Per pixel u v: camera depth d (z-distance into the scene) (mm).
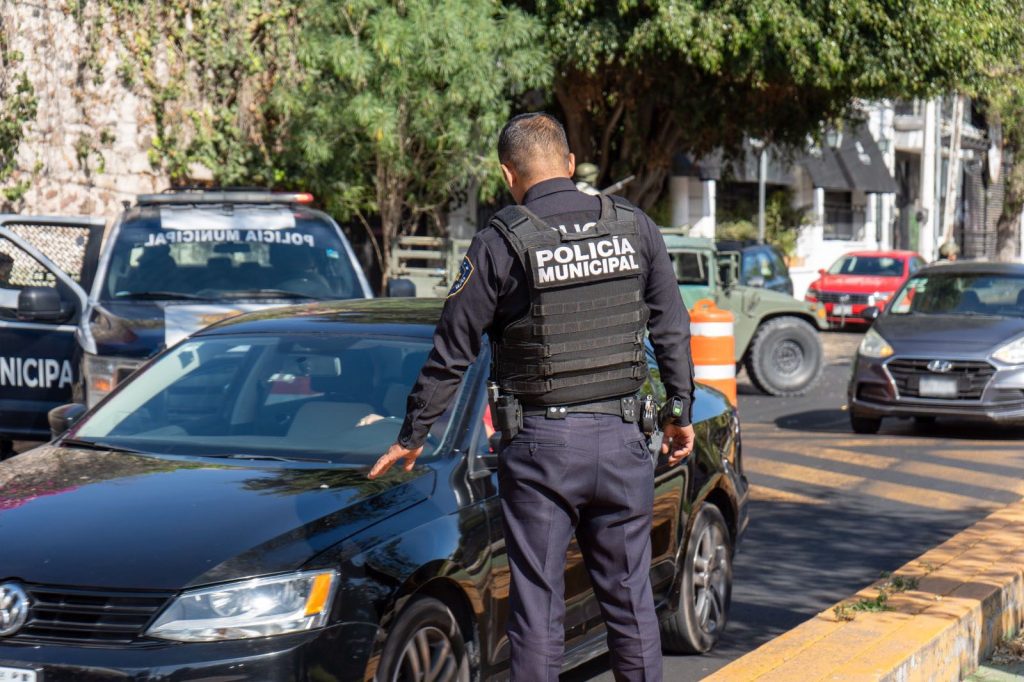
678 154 29391
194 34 19375
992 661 6531
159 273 10680
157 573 4430
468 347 4297
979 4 22031
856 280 31344
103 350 9531
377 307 6629
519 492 4305
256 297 10516
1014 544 7789
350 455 5488
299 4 19844
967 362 13984
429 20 17500
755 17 20234
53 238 11883
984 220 54875
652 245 4391
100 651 4309
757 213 37719
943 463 12766
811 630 5957
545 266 4211
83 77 18234
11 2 17328
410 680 4754
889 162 45594
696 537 6727
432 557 4816
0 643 4391
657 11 20766
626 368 4316
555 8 20969
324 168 19094
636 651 4402
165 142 19172
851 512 10555
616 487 4316
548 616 4309
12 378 11211
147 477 5234
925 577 6926
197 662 4254
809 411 17156
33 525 4773
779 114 24484
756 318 18828
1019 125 40750
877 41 21219
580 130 24297
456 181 19625
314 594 4434
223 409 5949
